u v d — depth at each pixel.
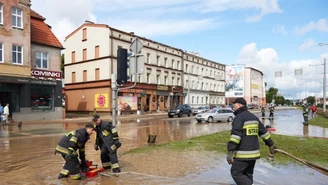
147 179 6.83
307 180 6.79
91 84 41.00
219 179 6.86
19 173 7.62
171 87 52.31
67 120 30.09
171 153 10.34
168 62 52.00
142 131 19.39
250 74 96.00
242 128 5.04
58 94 31.47
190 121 30.00
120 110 39.62
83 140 7.26
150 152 10.55
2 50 26.20
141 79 44.56
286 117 40.62
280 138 14.63
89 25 41.38
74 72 43.59
